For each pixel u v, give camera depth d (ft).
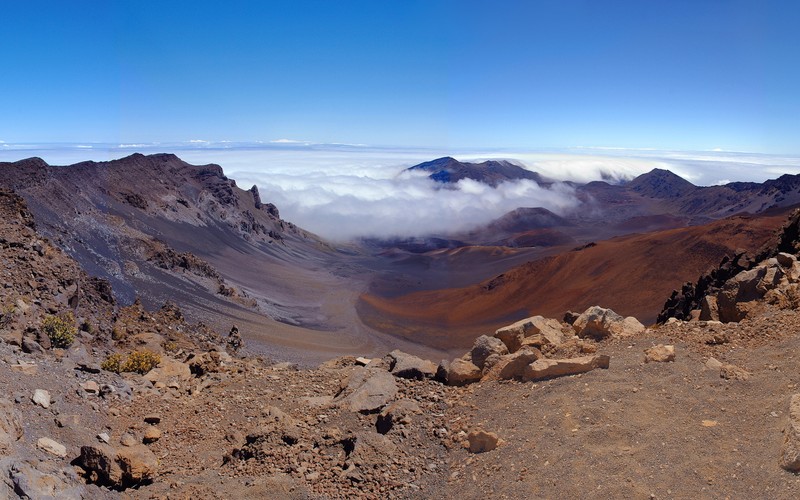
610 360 37.24
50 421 35.06
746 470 24.66
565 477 26.48
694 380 33.24
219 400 45.75
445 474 30.35
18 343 48.60
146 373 55.36
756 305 42.98
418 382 41.93
